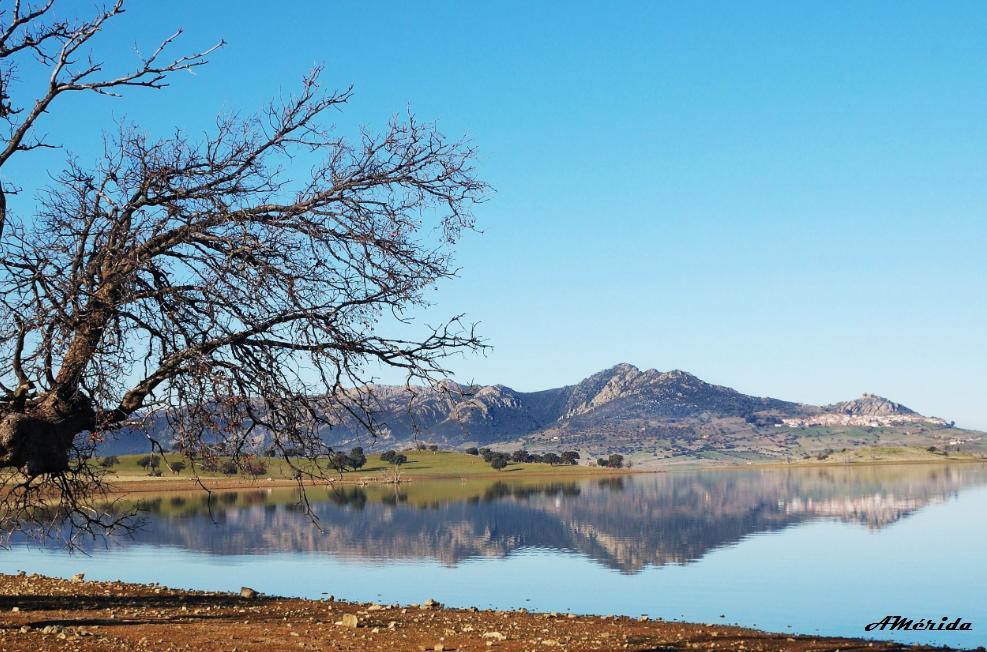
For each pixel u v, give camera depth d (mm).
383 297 13477
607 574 55531
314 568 55688
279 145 13961
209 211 13305
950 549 68938
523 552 70375
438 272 13742
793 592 47125
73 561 55219
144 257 12820
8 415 13188
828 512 117250
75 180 13844
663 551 71688
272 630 20969
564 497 168125
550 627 23047
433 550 70750
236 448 13797
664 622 25438
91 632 19750
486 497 165750
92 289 12914
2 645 16953
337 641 19406
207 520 99875
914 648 20641
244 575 50906
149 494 147875
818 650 19562
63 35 14023
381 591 45375
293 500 147500
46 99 13789
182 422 13797
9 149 13789
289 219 13641
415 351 13641
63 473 15680
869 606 41906
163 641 18672
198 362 12875
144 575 48906
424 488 199000
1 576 32656
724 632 22781
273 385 13438
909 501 136750
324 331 13312
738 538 83500
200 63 14078
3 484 15953
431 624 23188
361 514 117562
